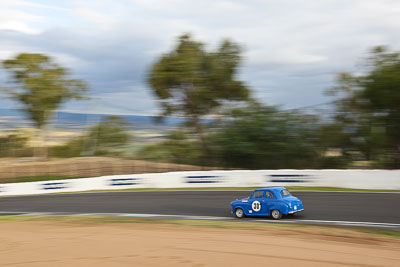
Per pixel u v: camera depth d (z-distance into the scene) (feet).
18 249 31.78
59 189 98.99
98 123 175.73
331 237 36.40
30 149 193.36
